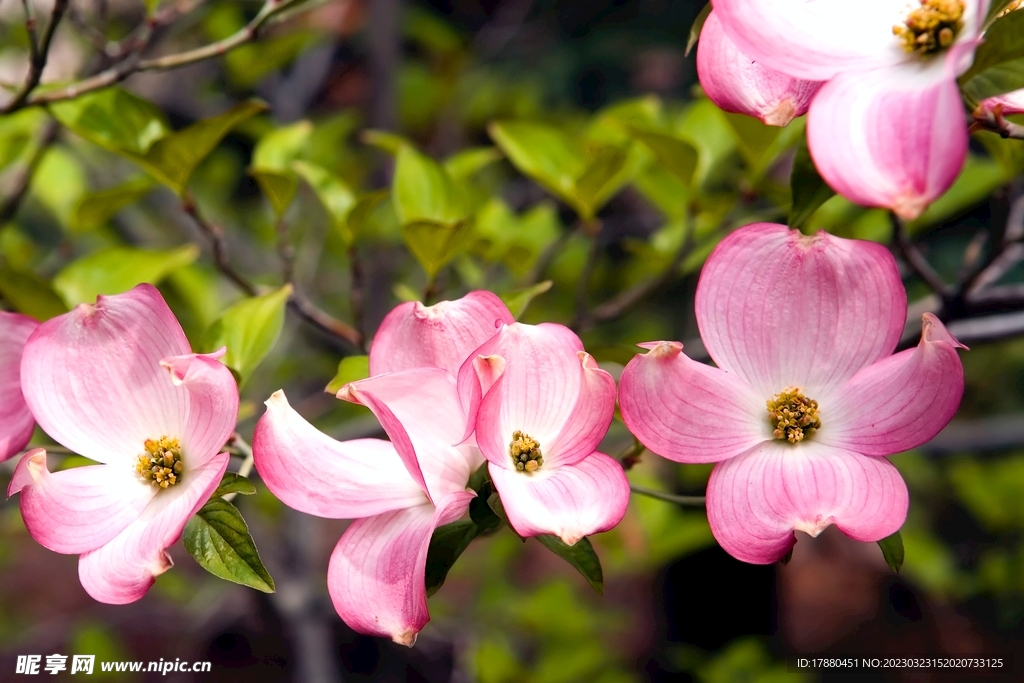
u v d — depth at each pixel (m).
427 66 2.46
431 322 0.92
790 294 0.91
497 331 0.89
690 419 0.90
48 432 0.92
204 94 2.06
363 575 0.89
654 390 0.90
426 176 1.07
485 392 0.88
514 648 1.82
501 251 1.12
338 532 2.26
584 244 1.59
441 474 0.90
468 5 2.88
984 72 0.89
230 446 0.95
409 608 0.88
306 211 1.65
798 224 0.91
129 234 1.57
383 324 0.92
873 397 0.90
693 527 1.40
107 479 0.91
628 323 1.96
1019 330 1.05
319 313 1.08
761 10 0.88
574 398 0.90
